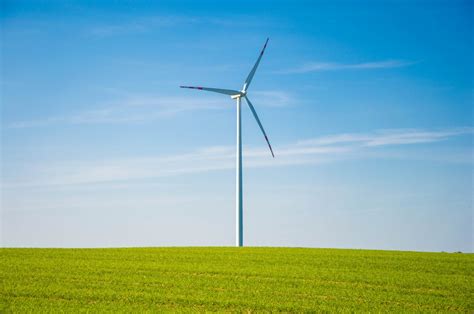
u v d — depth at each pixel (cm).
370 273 2847
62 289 2389
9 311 2005
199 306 2148
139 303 2173
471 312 2125
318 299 2278
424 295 2373
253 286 2514
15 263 3078
